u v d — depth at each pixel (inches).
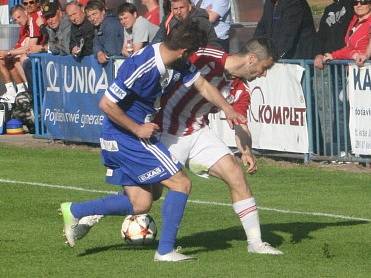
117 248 586.9
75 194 798.5
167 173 535.5
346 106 898.7
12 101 1249.4
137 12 1071.0
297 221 676.1
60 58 1106.1
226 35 999.6
